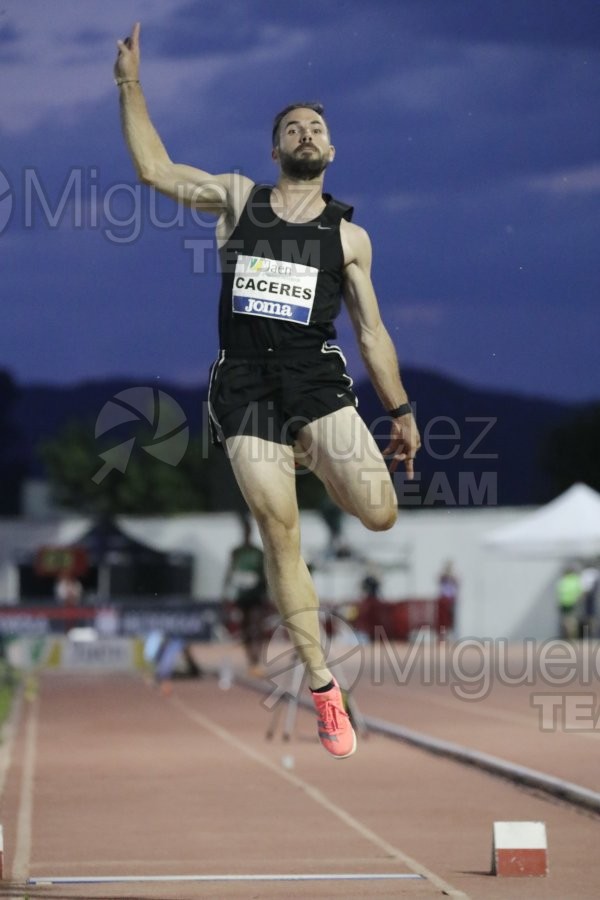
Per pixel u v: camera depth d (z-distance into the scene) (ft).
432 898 32.30
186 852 39.65
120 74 29.48
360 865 37.37
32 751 67.46
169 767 60.54
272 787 53.78
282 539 28.89
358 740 71.46
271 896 32.63
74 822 45.29
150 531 212.43
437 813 46.93
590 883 34.40
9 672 134.62
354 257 29.37
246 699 103.14
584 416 306.35
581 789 48.85
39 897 32.50
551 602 204.64
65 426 277.03
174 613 146.20
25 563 211.61
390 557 206.49
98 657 140.26
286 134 28.94
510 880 34.94
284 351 28.78
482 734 72.23
